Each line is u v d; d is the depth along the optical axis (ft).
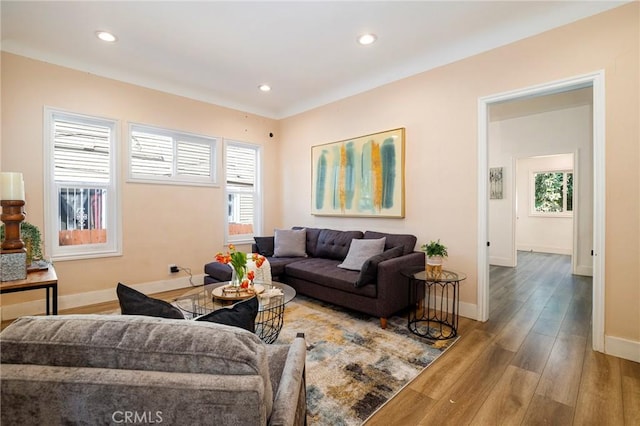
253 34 9.32
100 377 2.35
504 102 9.49
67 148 10.93
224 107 14.88
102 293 11.45
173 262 13.23
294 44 9.93
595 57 7.63
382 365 7.03
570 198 23.11
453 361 7.22
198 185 13.94
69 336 2.55
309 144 15.42
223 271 11.06
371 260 9.14
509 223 18.58
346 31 9.20
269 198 16.78
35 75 10.07
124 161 11.92
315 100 14.92
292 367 3.73
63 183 10.83
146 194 12.50
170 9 8.07
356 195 13.15
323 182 14.53
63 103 10.59
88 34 9.26
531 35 8.61
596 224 7.63
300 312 10.46
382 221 12.48
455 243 10.28
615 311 7.40
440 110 10.58
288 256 13.58
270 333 8.13
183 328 2.68
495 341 8.26
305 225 15.74
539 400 5.81
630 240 7.20
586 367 6.91
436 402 5.76
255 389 2.33
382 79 12.18
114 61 11.02
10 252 6.21
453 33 9.33
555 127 17.30
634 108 7.14
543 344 8.07
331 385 6.27
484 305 9.68
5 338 2.53
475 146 9.79
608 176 7.44
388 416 5.39
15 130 9.75
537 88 8.52
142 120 12.34
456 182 10.24
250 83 13.10
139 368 2.45
